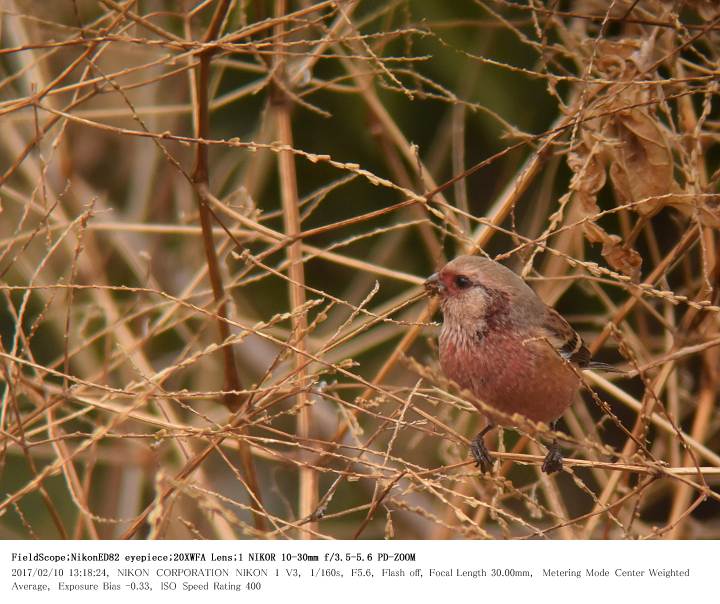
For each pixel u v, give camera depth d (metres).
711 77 8.24
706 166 11.59
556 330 8.80
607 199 12.26
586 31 10.38
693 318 9.52
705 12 9.33
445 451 9.95
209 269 8.42
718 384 10.20
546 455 8.72
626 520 10.59
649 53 8.77
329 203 13.52
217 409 12.68
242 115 13.66
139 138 14.15
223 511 6.16
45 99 10.98
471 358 8.54
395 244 12.96
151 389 7.31
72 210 12.89
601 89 9.30
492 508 6.60
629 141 8.62
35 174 12.55
